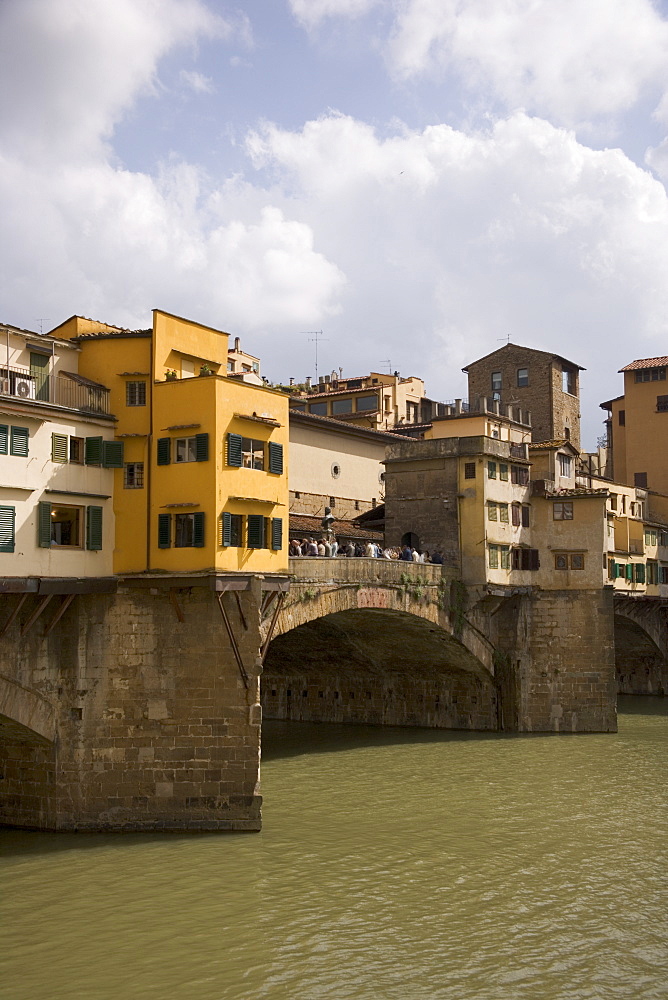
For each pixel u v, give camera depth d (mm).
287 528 40469
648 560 87500
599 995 24172
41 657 35562
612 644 62344
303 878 31797
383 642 60750
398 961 25828
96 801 35812
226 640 36500
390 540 62094
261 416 39000
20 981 24500
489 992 24250
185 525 37000
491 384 91812
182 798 36000
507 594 60719
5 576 33531
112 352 38062
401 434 80812
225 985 24422
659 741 58812
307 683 69125
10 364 35531
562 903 30078
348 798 43406
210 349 40344
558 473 66250
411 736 60844
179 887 30562
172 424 37344
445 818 39906
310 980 24734
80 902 29297
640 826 38781
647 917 29000
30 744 36375
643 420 98438
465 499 59938
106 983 24484
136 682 36406
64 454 35938
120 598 36875
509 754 54312
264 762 52094
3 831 36125
